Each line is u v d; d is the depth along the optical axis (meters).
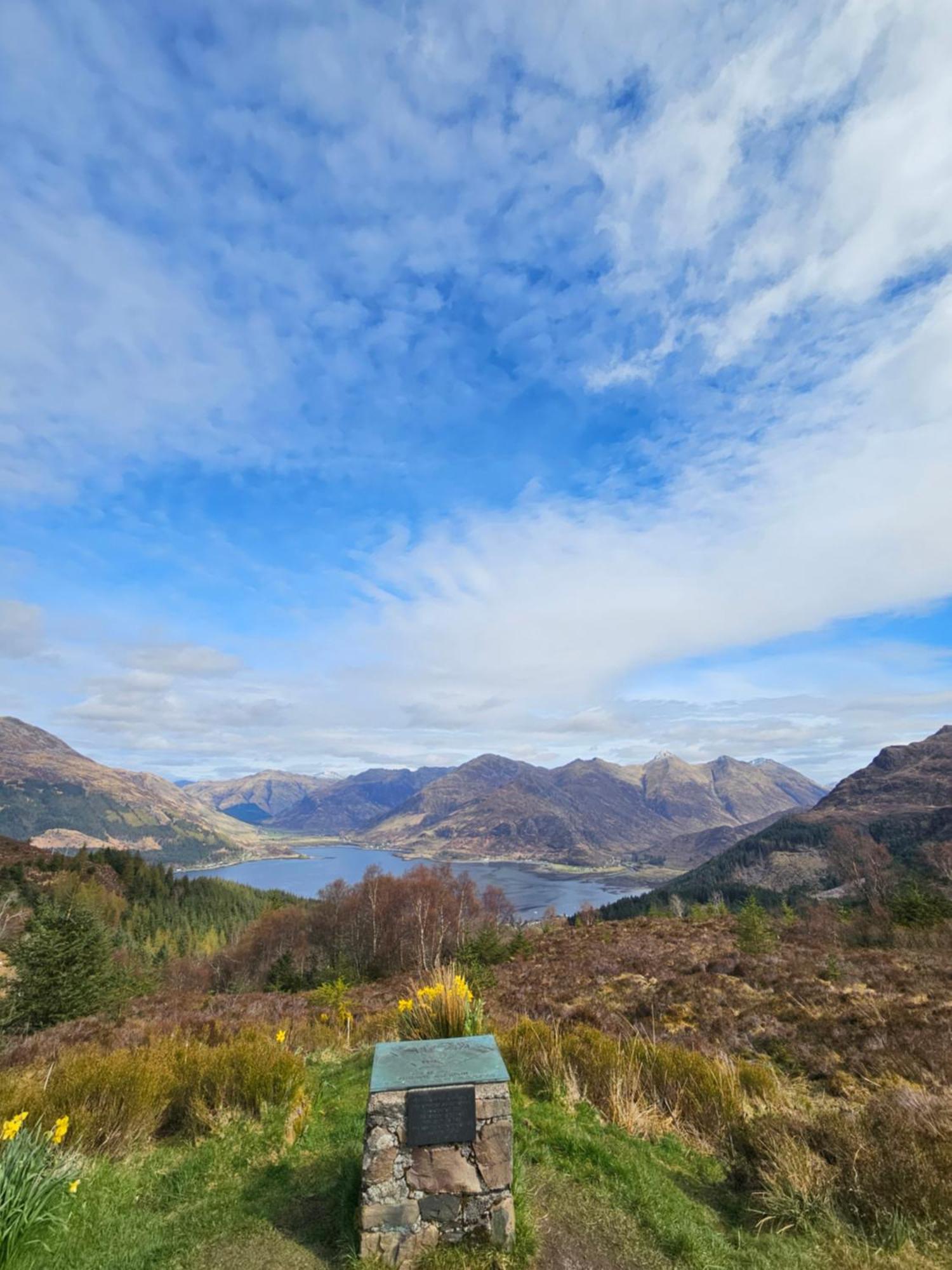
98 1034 13.77
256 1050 8.15
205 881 117.81
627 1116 6.66
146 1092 6.75
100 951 22.52
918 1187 4.80
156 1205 5.02
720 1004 14.41
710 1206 5.16
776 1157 5.39
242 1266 4.10
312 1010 17.16
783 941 25.50
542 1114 6.61
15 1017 20.38
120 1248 4.30
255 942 57.16
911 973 16.30
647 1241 4.43
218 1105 7.02
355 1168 5.20
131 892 97.81
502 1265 3.96
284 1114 6.69
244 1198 5.00
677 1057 8.09
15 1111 6.17
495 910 69.69
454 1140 4.20
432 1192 4.13
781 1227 4.77
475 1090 4.28
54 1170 4.79
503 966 25.64
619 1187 5.11
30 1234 4.24
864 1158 5.20
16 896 49.66
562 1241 4.38
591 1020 13.03
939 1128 5.40
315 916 60.22
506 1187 4.20
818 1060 10.02
